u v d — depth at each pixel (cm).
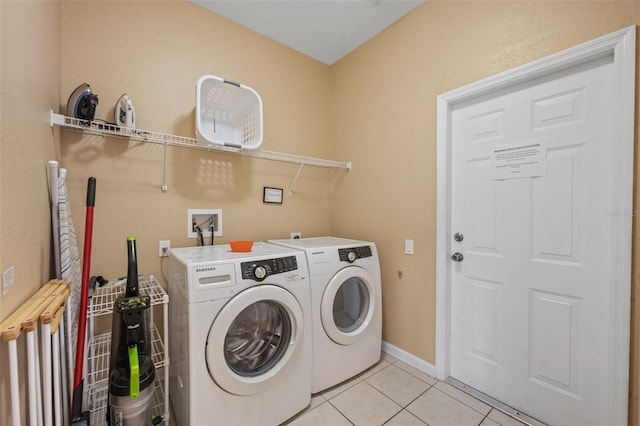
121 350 111
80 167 155
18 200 85
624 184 116
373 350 194
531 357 150
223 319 122
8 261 77
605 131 126
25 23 92
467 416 150
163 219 182
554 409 142
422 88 195
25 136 92
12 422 72
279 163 239
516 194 155
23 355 84
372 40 233
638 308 114
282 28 221
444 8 181
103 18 162
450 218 184
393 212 214
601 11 122
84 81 155
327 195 274
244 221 219
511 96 157
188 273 121
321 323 166
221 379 122
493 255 165
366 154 238
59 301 92
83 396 124
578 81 134
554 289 142
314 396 166
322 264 168
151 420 115
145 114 175
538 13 140
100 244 161
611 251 121
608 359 124
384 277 221
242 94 193
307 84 259
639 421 114
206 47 199
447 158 181
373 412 153
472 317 175
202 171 198
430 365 188
